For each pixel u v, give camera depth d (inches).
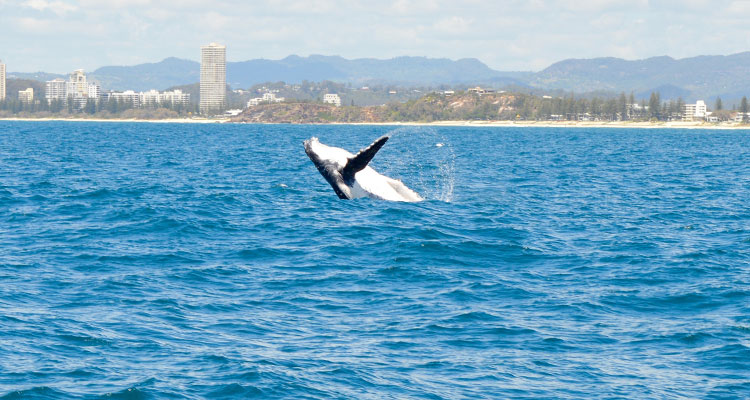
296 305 1568.7
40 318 1438.2
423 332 1408.7
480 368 1245.7
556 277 1819.6
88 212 2679.6
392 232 2267.5
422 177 4498.0
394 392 1152.8
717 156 7367.1
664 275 1831.9
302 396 1130.0
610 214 2827.3
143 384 1154.7
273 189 3508.9
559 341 1369.3
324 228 2352.4
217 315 1493.6
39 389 1127.0
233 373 1198.9
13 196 3097.9
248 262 1942.7
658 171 5162.4
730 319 1488.7
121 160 5629.9
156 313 1494.8
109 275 1776.6
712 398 1141.1
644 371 1238.9
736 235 2379.4
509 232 2342.5
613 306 1577.3
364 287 1707.7
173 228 2379.4
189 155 6481.3
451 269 1878.7
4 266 1840.6
